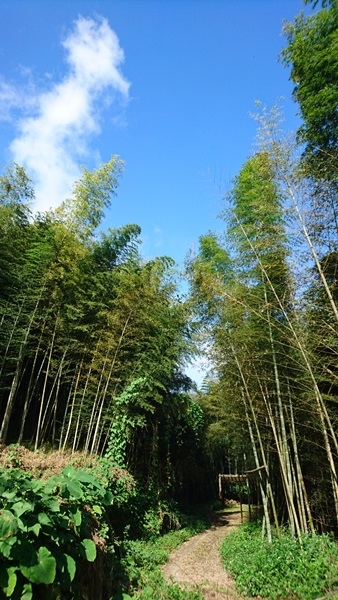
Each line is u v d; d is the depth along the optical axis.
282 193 5.37
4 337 7.05
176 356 9.25
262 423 7.64
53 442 7.90
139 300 8.48
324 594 4.18
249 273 6.61
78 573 3.42
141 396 8.03
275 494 8.70
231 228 7.14
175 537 8.26
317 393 5.21
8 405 6.98
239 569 5.38
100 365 8.17
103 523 4.97
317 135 5.03
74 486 3.27
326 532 6.26
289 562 4.93
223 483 22.00
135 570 5.03
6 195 7.82
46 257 7.50
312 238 4.96
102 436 8.45
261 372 7.03
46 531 2.84
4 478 2.85
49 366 8.41
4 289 7.34
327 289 4.57
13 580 2.44
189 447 14.89
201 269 7.59
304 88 5.10
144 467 9.31
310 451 6.78
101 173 9.05
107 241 9.20
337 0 4.72
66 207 8.59
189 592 4.50
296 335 5.51
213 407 10.25
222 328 7.31
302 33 5.17
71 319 7.91
